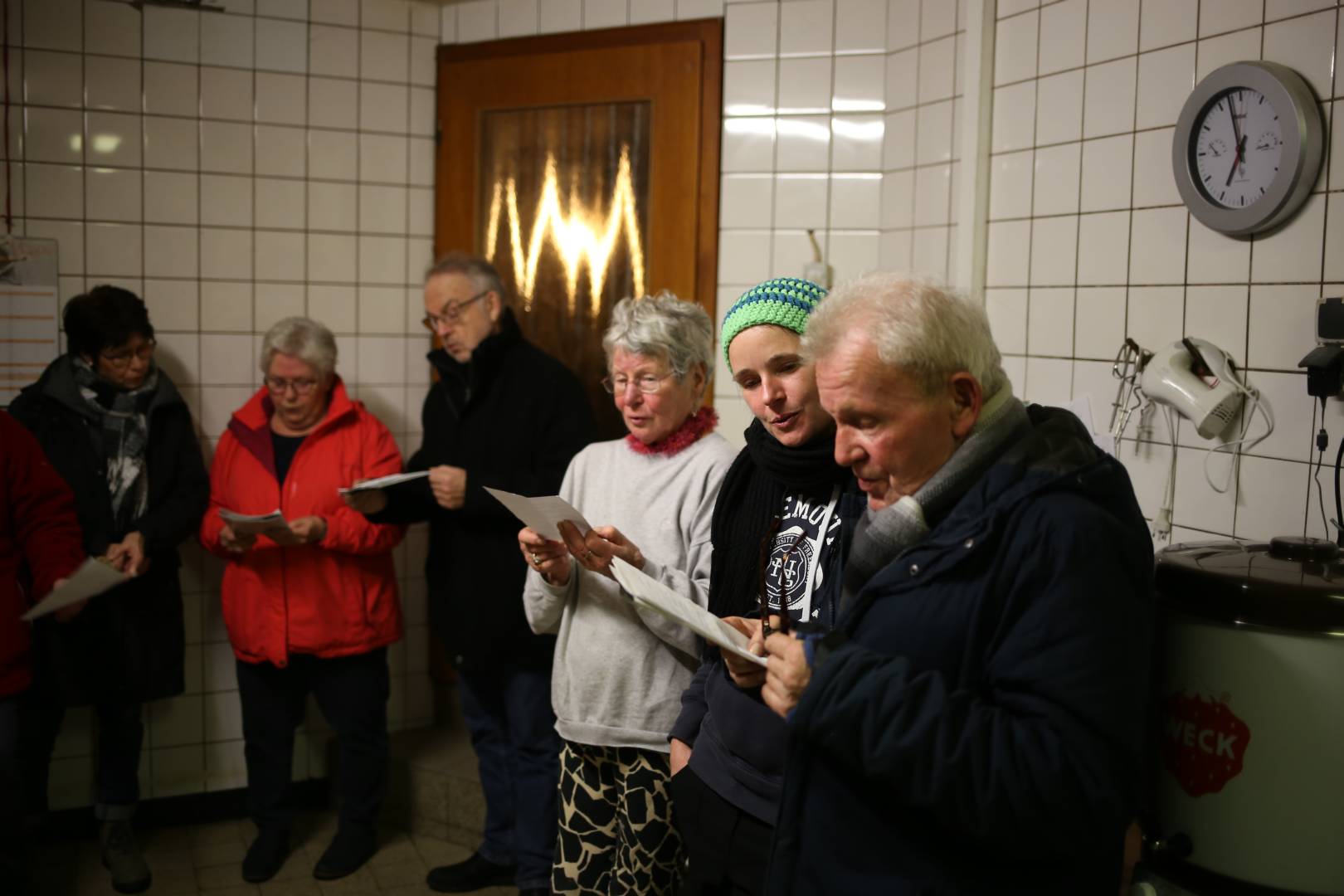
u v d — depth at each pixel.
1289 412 1.71
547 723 2.47
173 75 2.92
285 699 2.73
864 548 1.18
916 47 2.61
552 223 3.09
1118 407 1.98
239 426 2.73
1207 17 1.83
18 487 2.27
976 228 2.32
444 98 3.18
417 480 2.58
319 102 3.07
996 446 1.14
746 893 1.35
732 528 1.54
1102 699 1.02
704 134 2.89
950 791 1.02
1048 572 1.04
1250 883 1.22
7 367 2.80
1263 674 1.19
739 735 1.36
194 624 2.98
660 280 2.96
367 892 2.64
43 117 2.81
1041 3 2.17
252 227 3.02
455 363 2.60
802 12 2.80
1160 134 1.92
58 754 2.84
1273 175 1.69
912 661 1.11
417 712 3.25
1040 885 1.08
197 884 2.67
